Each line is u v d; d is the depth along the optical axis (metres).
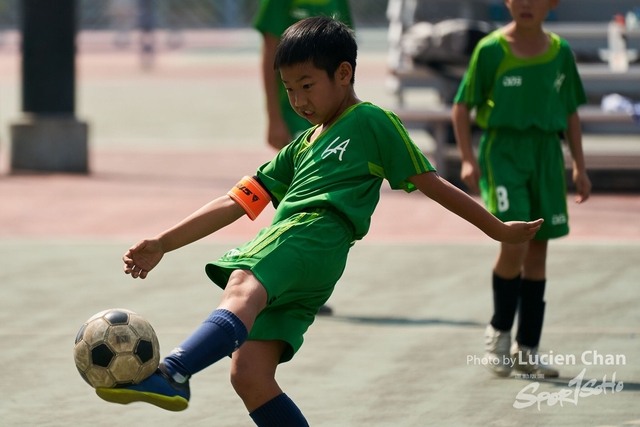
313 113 9.35
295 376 13.52
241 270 8.80
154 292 18.41
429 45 31.05
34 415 11.95
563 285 18.62
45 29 34.19
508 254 13.34
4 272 20.03
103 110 56.91
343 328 16.03
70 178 32.97
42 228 24.58
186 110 56.84
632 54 34.25
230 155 39.25
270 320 9.16
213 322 8.26
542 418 11.72
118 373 8.48
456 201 9.27
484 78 13.90
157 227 24.64
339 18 18.16
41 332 15.74
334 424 11.52
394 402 12.37
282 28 17.66
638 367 13.77
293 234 8.98
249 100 62.44
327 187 9.22
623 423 11.51
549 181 13.65
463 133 14.16
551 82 13.69
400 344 15.10
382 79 70.62
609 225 24.89
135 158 38.56
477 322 16.31
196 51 111.69
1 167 35.84
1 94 66.56
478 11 36.53
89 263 20.88
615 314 16.56
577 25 36.00
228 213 9.68
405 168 9.27
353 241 9.45
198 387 13.12
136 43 117.44
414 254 21.77
